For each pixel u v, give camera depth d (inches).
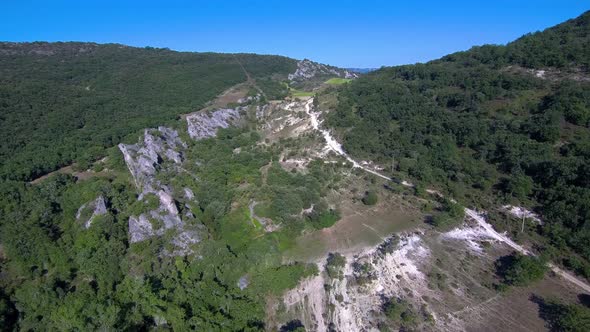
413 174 4018.2
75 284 2691.9
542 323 2310.5
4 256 2802.7
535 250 2886.3
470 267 2797.7
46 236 2893.7
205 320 2252.7
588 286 2556.6
